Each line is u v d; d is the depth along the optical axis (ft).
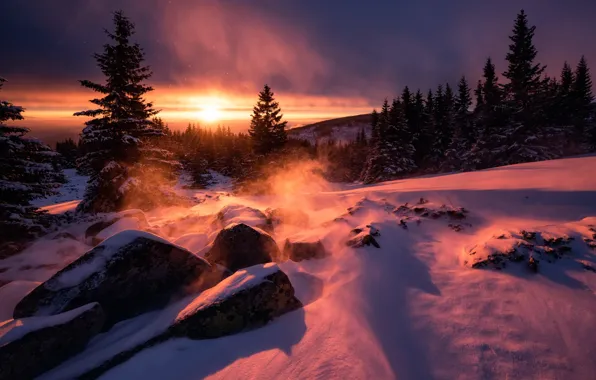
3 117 25.77
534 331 12.20
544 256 16.46
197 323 12.56
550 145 90.53
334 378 10.46
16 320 12.03
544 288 14.43
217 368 11.03
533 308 13.34
